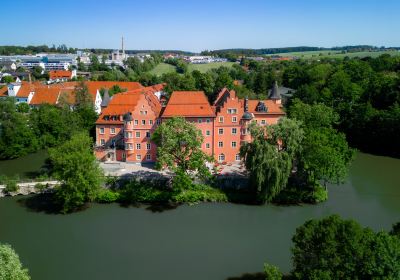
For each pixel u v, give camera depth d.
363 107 152.75
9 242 76.56
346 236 47.06
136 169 106.94
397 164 128.50
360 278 45.22
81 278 64.94
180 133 92.94
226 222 85.12
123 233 80.38
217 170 103.94
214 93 182.62
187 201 95.00
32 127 139.38
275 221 85.62
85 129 144.38
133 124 110.25
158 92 177.00
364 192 103.19
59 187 90.62
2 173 115.44
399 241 47.16
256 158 90.88
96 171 92.38
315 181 95.00
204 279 64.31
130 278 64.81
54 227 83.00
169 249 74.12
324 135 96.19
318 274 45.06
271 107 121.38
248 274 65.56
